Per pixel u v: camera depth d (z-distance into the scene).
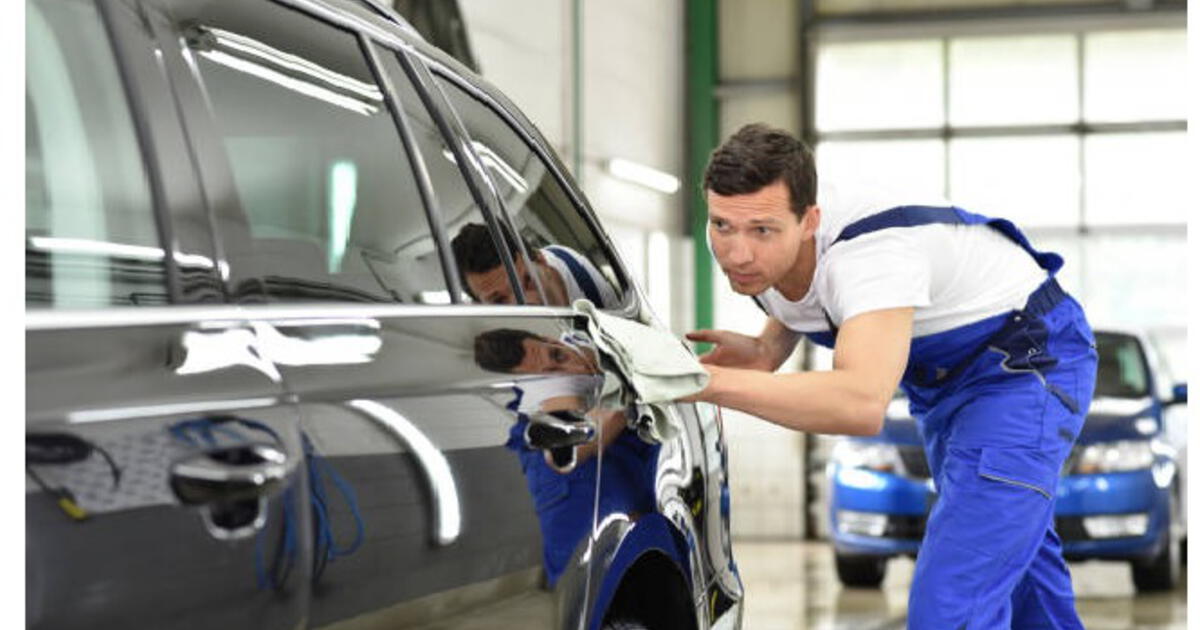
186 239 1.46
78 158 1.39
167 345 1.35
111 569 1.22
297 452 1.45
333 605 1.49
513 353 1.95
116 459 1.24
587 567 2.05
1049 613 3.00
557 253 2.30
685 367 2.25
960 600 2.74
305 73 1.79
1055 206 14.25
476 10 9.55
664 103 14.33
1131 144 14.12
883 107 14.48
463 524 1.73
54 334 1.24
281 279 1.58
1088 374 2.86
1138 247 14.14
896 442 8.28
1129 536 7.77
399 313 1.75
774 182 2.42
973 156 14.33
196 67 1.58
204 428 1.33
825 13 14.59
